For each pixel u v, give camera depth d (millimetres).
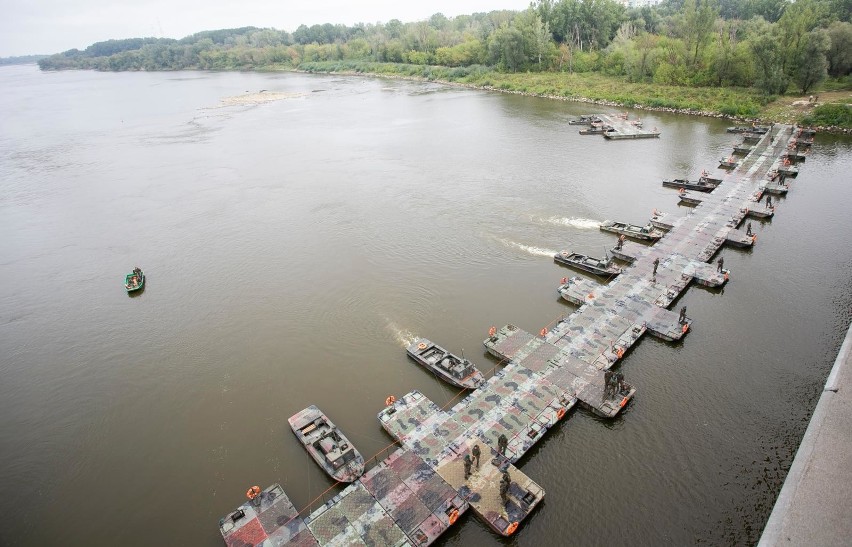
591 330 70312
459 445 53875
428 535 44969
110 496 54062
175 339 77812
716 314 74000
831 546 39688
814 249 89500
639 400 60094
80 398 67938
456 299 81875
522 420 56562
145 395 67438
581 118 186500
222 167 155875
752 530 46125
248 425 61031
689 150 146875
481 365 67500
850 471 45844
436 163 147125
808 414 57219
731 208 104625
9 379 72375
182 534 49344
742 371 63562
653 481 50875
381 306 81438
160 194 135875
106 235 113438
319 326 77875
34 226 120250
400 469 51375
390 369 68000
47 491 55344
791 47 177625
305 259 97562
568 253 91438
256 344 75062
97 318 84438
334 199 124938
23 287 94750
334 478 51938
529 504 47250
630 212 108875
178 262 99875
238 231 111188
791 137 147750
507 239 99375
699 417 57594
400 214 113812
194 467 56250
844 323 70688
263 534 46000
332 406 62531
